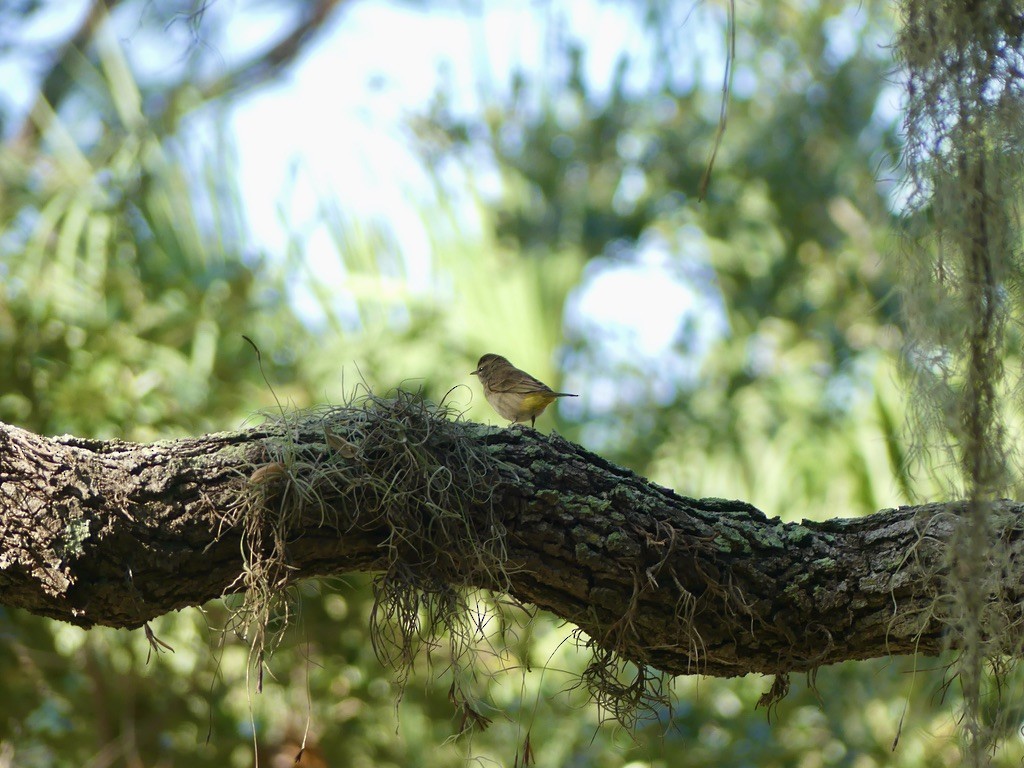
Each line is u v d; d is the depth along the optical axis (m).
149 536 4.82
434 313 11.29
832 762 11.47
